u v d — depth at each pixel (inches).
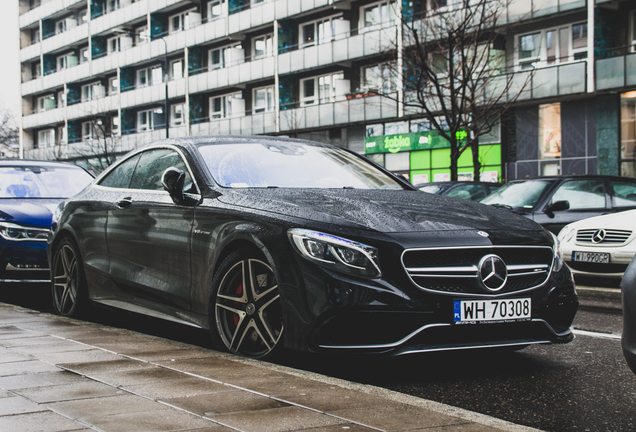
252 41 1633.9
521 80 1056.8
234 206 175.9
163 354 156.0
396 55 1037.8
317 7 1429.6
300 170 204.4
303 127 1418.6
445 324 151.6
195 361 148.9
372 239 151.9
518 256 165.8
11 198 329.7
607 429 126.5
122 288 213.8
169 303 193.5
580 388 155.9
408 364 178.4
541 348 202.8
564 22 1055.0
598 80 996.6
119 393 120.5
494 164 1141.7
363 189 195.6
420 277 152.0
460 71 967.0
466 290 155.5
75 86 2266.2
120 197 223.1
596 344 209.9
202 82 1686.8
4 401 114.4
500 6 1049.5
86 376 133.0
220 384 128.6
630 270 122.7
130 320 243.4
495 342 159.5
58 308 248.5
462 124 864.9
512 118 1114.7
